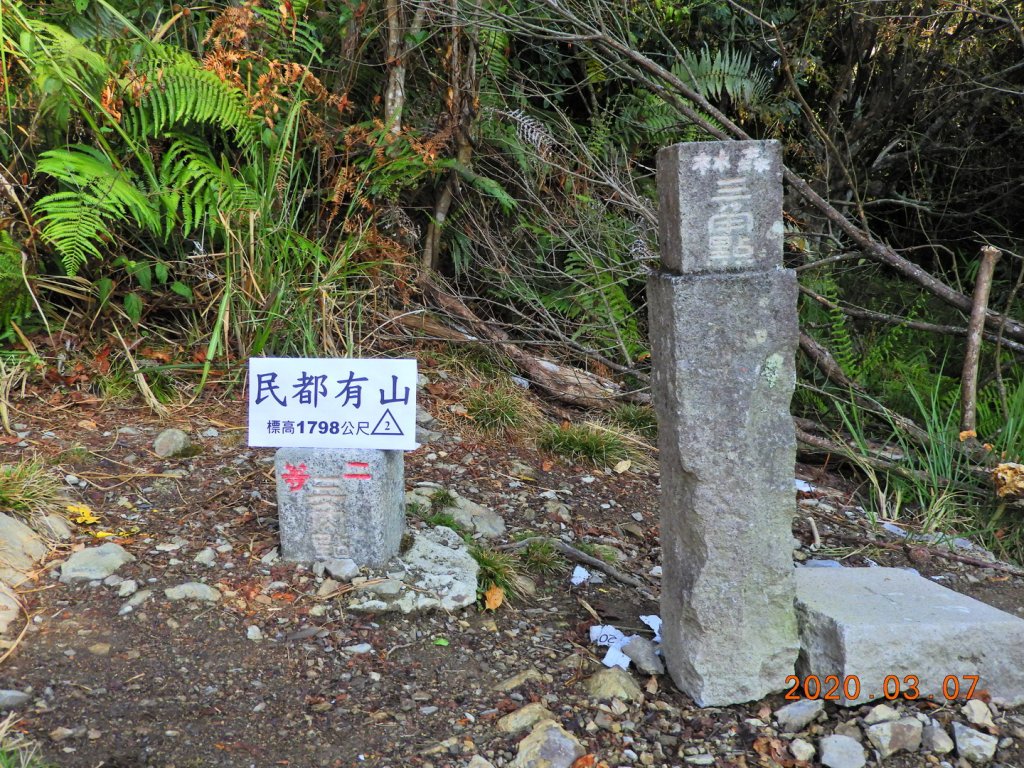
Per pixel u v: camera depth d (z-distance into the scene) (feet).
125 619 8.81
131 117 14.12
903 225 25.36
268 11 15.25
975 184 24.02
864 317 19.22
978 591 12.12
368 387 9.49
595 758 7.68
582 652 9.35
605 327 17.47
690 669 8.50
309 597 9.43
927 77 21.63
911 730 8.16
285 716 7.90
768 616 8.41
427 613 9.52
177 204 13.80
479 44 17.38
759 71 22.15
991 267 15.70
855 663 8.39
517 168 18.54
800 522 13.85
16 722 7.35
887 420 16.58
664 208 8.07
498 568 10.46
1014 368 18.02
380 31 17.01
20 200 13.88
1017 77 21.76
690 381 7.86
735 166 7.66
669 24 21.43
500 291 18.11
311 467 9.66
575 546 11.76
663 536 8.73
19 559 9.32
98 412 12.89
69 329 14.16
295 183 15.88
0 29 12.83
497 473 13.46
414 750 7.66
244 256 14.17
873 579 9.91
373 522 9.78
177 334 14.75
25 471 10.61
